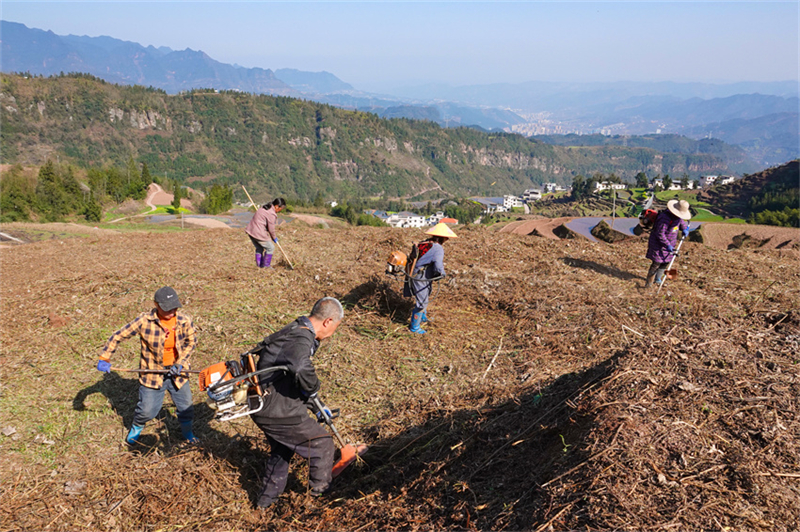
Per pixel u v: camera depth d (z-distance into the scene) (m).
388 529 2.97
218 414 3.48
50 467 4.11
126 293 8.17
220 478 3.87
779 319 5.22
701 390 3.43
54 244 12.22
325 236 12.55
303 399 3.59
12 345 6.31
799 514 2.37
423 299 6.38
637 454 2.81
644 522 2.35
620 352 4.30
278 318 7.18
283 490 3.65
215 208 67.94
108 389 5.44
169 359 4.35
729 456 2.79
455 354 5.93
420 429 4.28
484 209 199.12
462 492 3.14
